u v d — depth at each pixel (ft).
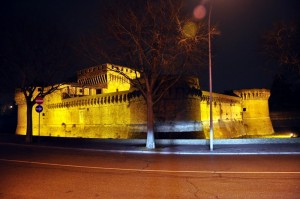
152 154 63.52
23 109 222.28
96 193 28.89
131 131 154.10
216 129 197.36
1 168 43.86
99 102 180.96
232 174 38.24
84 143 89.76
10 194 28.76
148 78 78.95
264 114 255.09
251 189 29.96
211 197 27.17
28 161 51.37
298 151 63.26
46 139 103.45
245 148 70.38
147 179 35.35
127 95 161.27
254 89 252.01
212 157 57.26
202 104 175.11
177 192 29.01
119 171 41.06
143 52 75.56
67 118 206.59
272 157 55.93
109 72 246.27
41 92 104.27
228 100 223.51
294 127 268.62
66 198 27.25
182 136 140.67
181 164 47.70
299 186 31.12
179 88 145.18
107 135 172.14
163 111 143.64
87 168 43.75
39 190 30.25
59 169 42.83
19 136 115.34
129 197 27.37
